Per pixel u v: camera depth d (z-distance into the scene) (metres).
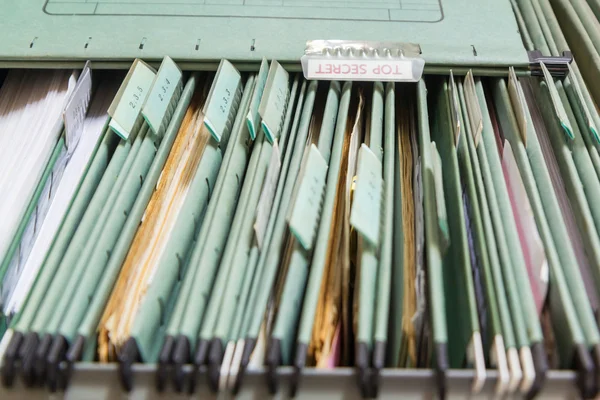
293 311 0.45
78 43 0.64
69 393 0.42
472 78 0.61
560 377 0.40
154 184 0.55
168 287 0.48
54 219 0.58
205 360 0.41
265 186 0.50
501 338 0.41
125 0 0.72
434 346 0.41
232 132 0.58
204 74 0.73
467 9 0.72
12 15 0.68
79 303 0.44
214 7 0.71
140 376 0.41
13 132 0.62
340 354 0.48
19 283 0.53
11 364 0.41
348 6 0.72
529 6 0.76
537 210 0.50
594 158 0.56
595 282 0.48
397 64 0.62
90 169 0.55
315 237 0.49
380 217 0.49
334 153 0.55
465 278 0.45
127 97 0.58
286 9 0.71
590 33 0.73
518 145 0.56
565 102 0.61
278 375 0.40
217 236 0.49
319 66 0.62
